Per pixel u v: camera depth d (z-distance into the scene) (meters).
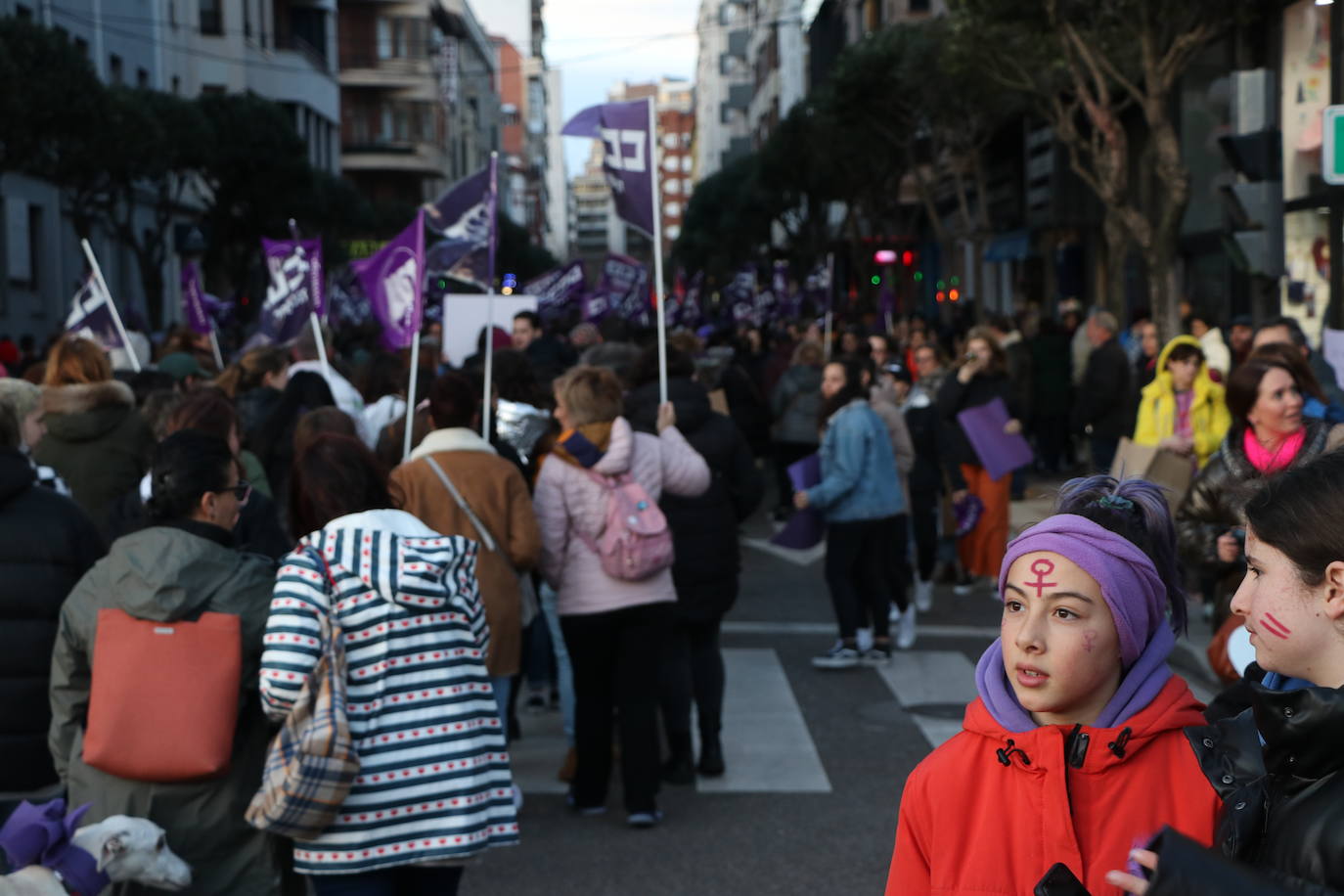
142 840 3.96
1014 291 38.44
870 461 9.25
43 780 4.83
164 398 7.07
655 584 6.32
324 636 3.99
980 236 31.50
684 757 7.05
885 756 7.50
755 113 108.44
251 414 8.41
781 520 16.55
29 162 28.67
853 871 5.84
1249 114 9.55
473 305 16.16
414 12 85.81
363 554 4.06
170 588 4.12
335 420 5.95
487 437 7.13
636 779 6.36
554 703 8.88
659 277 7.30
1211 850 1.65
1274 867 1.76
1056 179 29.77
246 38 58.81
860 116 34.59
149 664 4.10
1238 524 5.14
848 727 8.09
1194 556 5.29
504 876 5.81
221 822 4.18
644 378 7.41
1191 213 22.33
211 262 45.97
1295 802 1.76
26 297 35.78
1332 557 1.85
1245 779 1.97
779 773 7.23
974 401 11.52
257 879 4.22
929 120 31.89
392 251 7.48
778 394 16.28
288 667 3.92
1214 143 21.45
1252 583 1.97
